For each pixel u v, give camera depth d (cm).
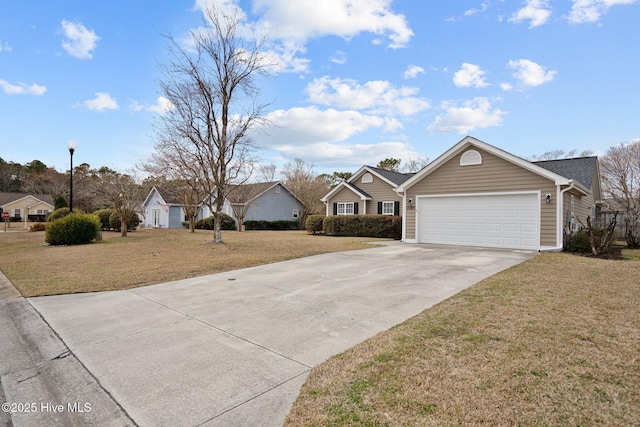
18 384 313
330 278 711
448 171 1348
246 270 820
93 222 1562
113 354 362
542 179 1132
